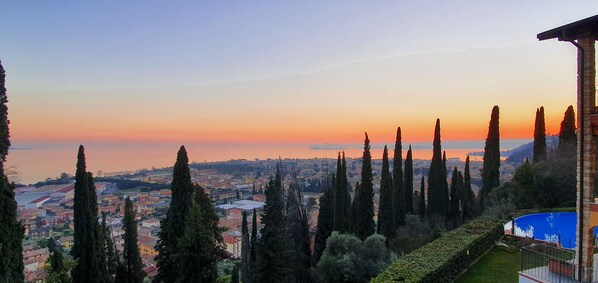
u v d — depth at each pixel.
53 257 12.98
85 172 20.17
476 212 33.31
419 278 10.52
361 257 19.55
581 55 9.55
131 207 24.92
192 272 15.23
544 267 10.55
